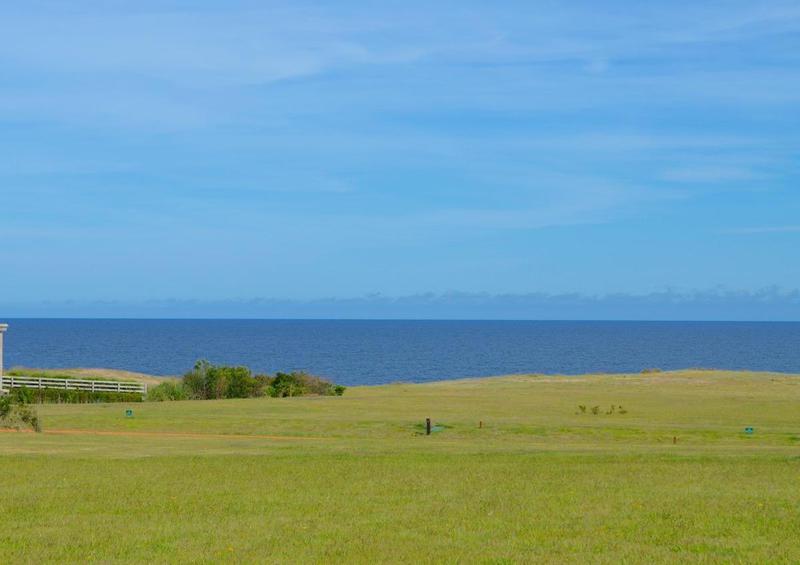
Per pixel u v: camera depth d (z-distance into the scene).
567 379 71.88
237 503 18.09
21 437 33.97
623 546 13.91
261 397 60.38
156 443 32.03
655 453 28.33
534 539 14.46
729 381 68.31
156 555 13.45
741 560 12.91
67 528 15.52
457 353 184.50
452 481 21.25
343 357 166.62
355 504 17.92
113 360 151.88
